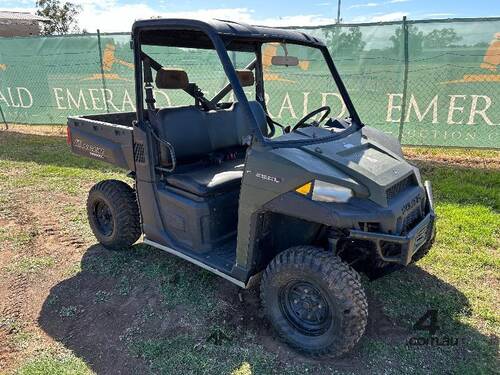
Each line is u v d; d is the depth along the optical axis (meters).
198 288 2.96
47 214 4.34
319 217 2.08
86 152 3.42
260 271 2.53
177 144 2.96
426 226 2.41
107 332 2.56
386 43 5.89
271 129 3.58
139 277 3.12
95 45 7.79
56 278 3.16
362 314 2.11
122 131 3.04
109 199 3.31
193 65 5.82
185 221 2.78
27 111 8.98
